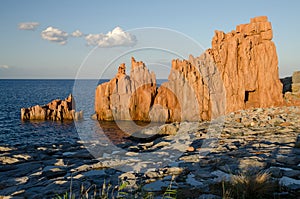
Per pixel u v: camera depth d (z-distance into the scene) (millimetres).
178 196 5422
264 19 22812
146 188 6004
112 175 7230
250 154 8648
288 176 6285
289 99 22047
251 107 21406
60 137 18500
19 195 5805
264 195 5199
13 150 10500
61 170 7699
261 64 21984
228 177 6434
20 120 28594
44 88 91438
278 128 13523
